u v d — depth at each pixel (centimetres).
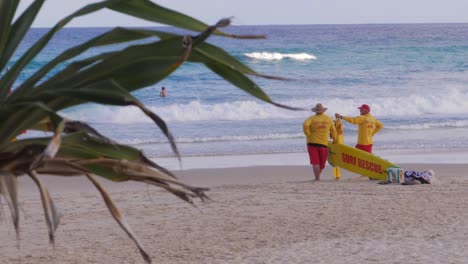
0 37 248
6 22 248
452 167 1884
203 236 978
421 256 823
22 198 1369
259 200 1298
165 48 220
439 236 935
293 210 1180
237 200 1302
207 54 242
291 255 848
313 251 866
